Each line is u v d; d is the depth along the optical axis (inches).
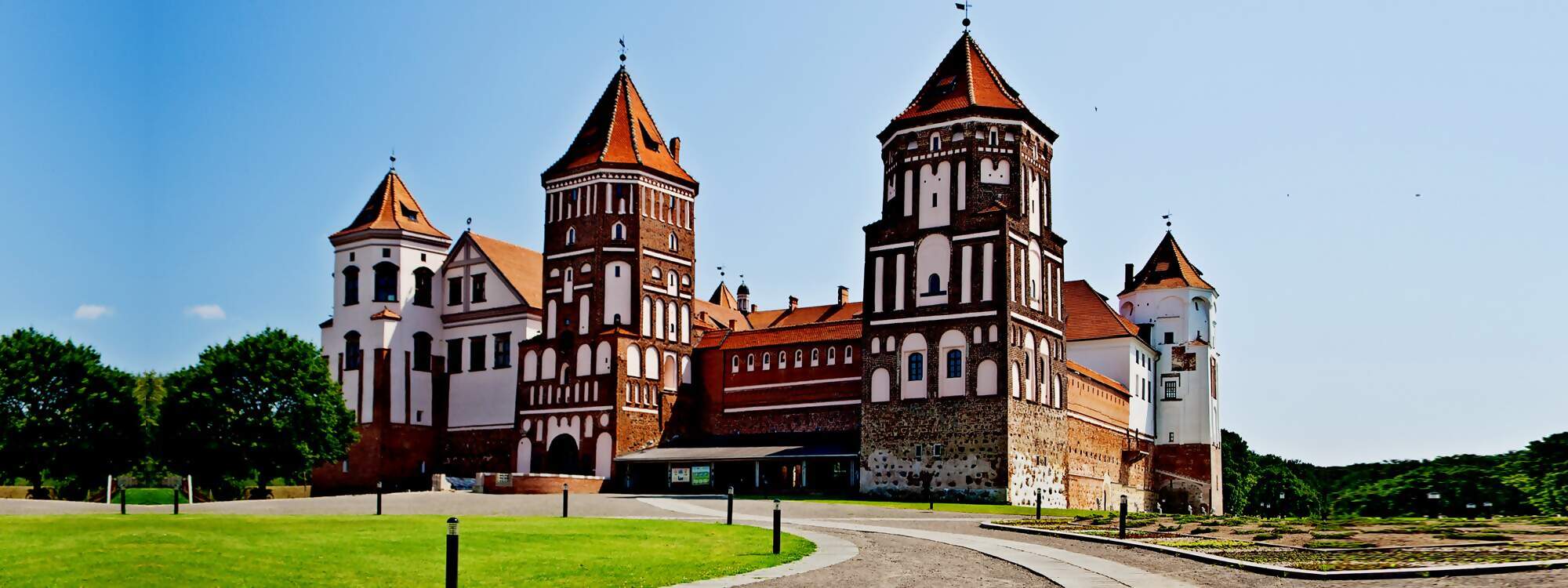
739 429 3607.3
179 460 3161.9
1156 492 4119.1
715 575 1224.2
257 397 3196.4
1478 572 1118.4
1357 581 1107.3
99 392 3230.8
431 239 3870.6
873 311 3191.4
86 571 1136.8
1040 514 2201.0
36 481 3211.1
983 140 3134.8
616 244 3567.9
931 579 1192.8
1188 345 4190.5
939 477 3021.7
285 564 1225.4
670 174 3700.8
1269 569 1174.3
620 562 1316.4
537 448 3570.4
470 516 2063.2
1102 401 3609.7
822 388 3479.3
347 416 3371.1
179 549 1258.6
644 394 3531.0
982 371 3019.2
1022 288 3100.4
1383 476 4119.1
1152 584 1113.4
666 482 3378.4
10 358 3144.7
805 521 2032.5
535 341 3631.9
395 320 3732.8
